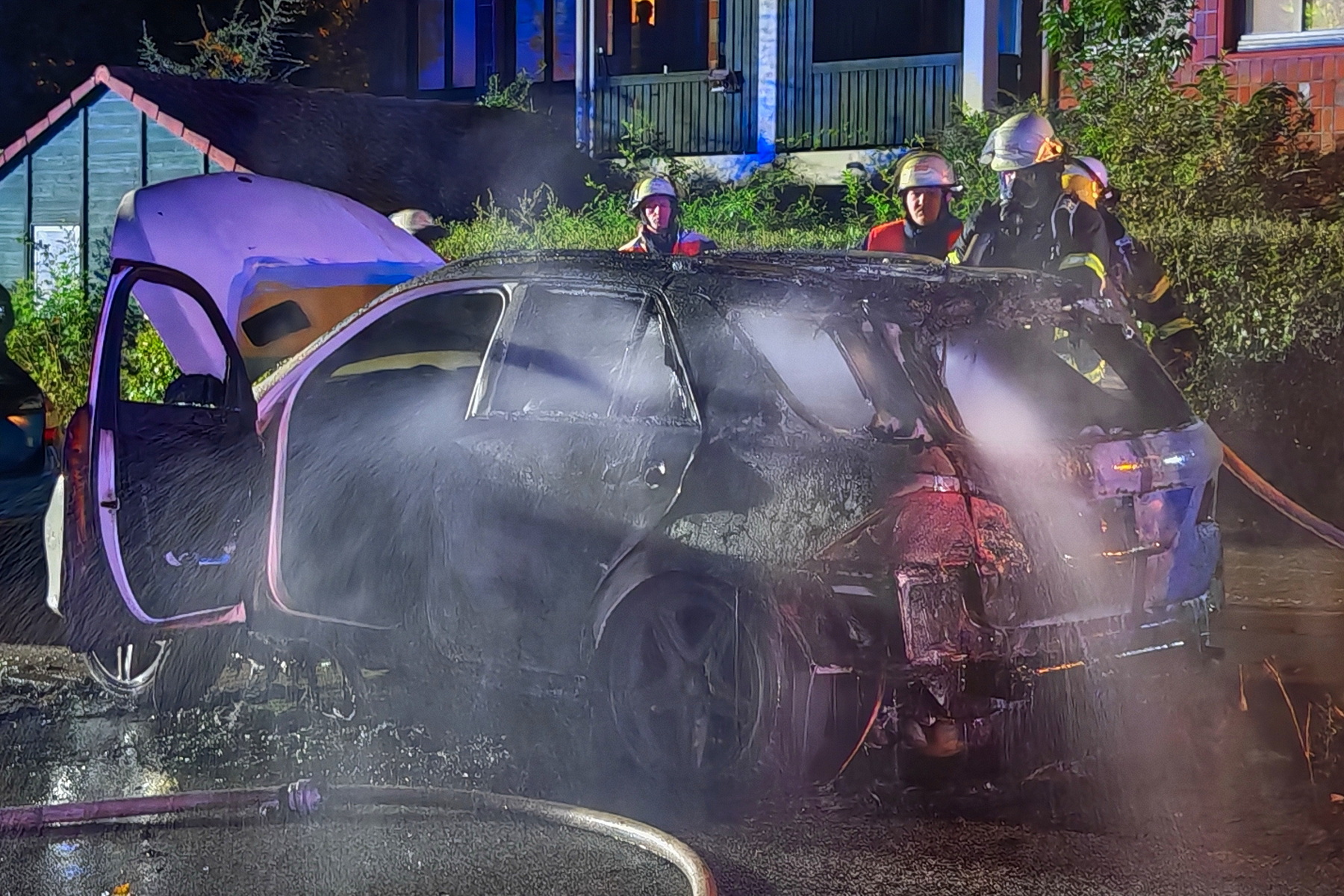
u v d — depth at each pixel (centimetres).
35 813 929
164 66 5106
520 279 1090
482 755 1049
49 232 4034
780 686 916
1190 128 2512
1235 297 2120
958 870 839
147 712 1195
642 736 973
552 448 1016
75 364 3042
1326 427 2091
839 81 3538
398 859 872
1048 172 1564
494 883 833
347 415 1149
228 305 1577
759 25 3609
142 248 1577
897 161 3272
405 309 1373
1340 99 2934
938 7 3556
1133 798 945
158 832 925
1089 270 1463
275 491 1104
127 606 1080
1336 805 930
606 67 3812
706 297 998
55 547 1194
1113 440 995
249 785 1009
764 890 817
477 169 3850
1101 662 975
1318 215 2420
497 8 4600
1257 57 2980
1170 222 2225
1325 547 1875
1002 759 999
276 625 1128
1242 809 925
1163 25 2869
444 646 1055
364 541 1081
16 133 5622
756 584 923
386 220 1750
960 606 901
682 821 930
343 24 4959
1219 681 1176
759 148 3625
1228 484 2080
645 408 1023
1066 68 2912
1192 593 1037
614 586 971
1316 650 1345
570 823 918
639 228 1922
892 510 902
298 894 821
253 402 1123
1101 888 809
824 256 1116
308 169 3619
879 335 962
